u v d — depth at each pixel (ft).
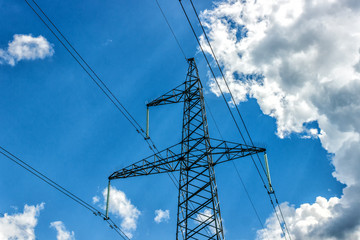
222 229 86.07
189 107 115.75
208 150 100.32
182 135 110.01
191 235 89.71
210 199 90.74
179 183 99.45
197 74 121.60
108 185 109.09
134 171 108.06
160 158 106.63
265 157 103.04
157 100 122.01
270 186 100.78
